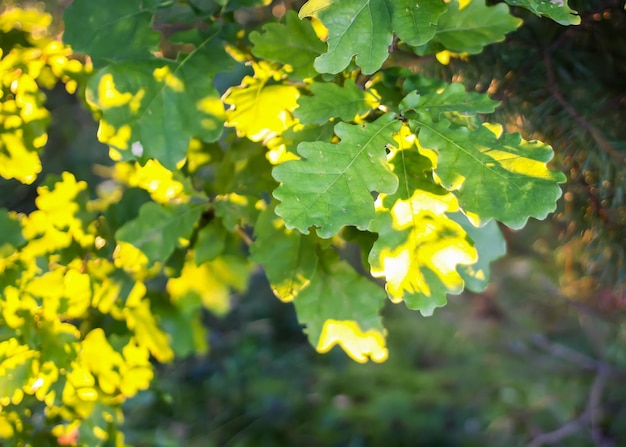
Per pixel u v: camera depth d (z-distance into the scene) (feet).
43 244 2.48
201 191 2.59
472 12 2.24
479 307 5.70
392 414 7.36
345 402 7.99
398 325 7.64
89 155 6.35
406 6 1.95
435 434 7.43
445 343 7.34
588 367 5.04
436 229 1.99
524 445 6.11
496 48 2.56
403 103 2.07
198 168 2.63
